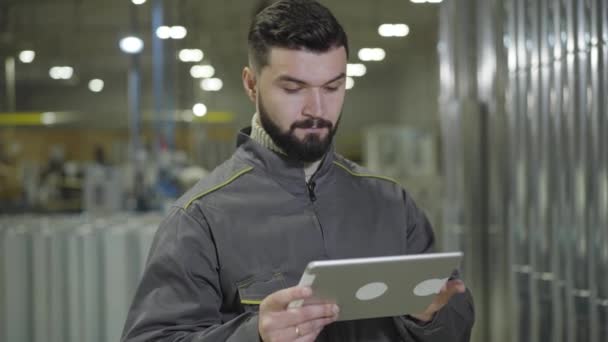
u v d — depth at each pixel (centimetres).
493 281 288
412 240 122
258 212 109
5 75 870
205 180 115
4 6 767
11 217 363
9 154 888
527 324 247
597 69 193
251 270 107
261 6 145
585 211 201
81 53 906
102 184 404
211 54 956
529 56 240
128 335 103
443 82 308
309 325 89
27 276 327
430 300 101
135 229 311
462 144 292
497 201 288
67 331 325
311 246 109
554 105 221
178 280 104
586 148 199
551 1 222
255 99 114
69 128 1086
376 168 676
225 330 97
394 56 1103
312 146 106
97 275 317
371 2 925
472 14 295
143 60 957
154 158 561
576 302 207
